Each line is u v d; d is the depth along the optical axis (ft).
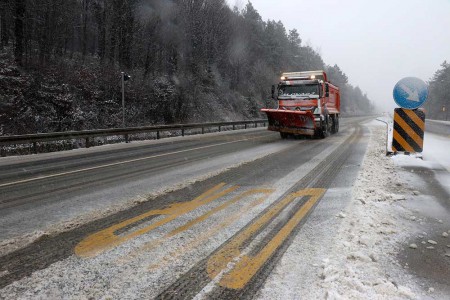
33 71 72.59
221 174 24.93
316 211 15.21
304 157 33.42
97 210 16.17
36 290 8.73
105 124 73.36
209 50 155.84
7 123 56.03
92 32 143.74
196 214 15.07
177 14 150.41
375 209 15.29
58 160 36.04
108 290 8.71
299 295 8.38
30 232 13.26
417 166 26.22
